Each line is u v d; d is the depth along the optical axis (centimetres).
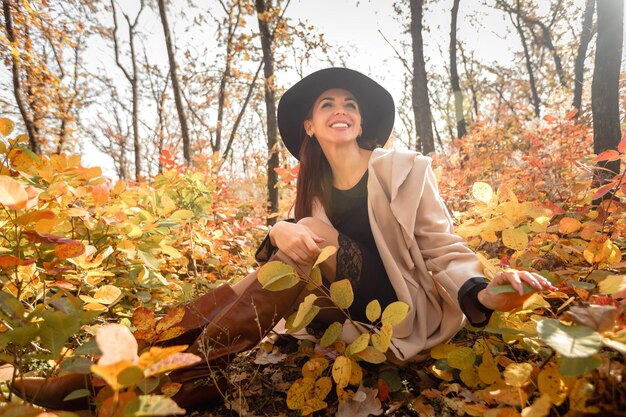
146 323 128
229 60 1027
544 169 353
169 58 897
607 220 202
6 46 574
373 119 232
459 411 124
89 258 168
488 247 247
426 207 165
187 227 301
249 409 146
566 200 251
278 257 152
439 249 157
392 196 162
